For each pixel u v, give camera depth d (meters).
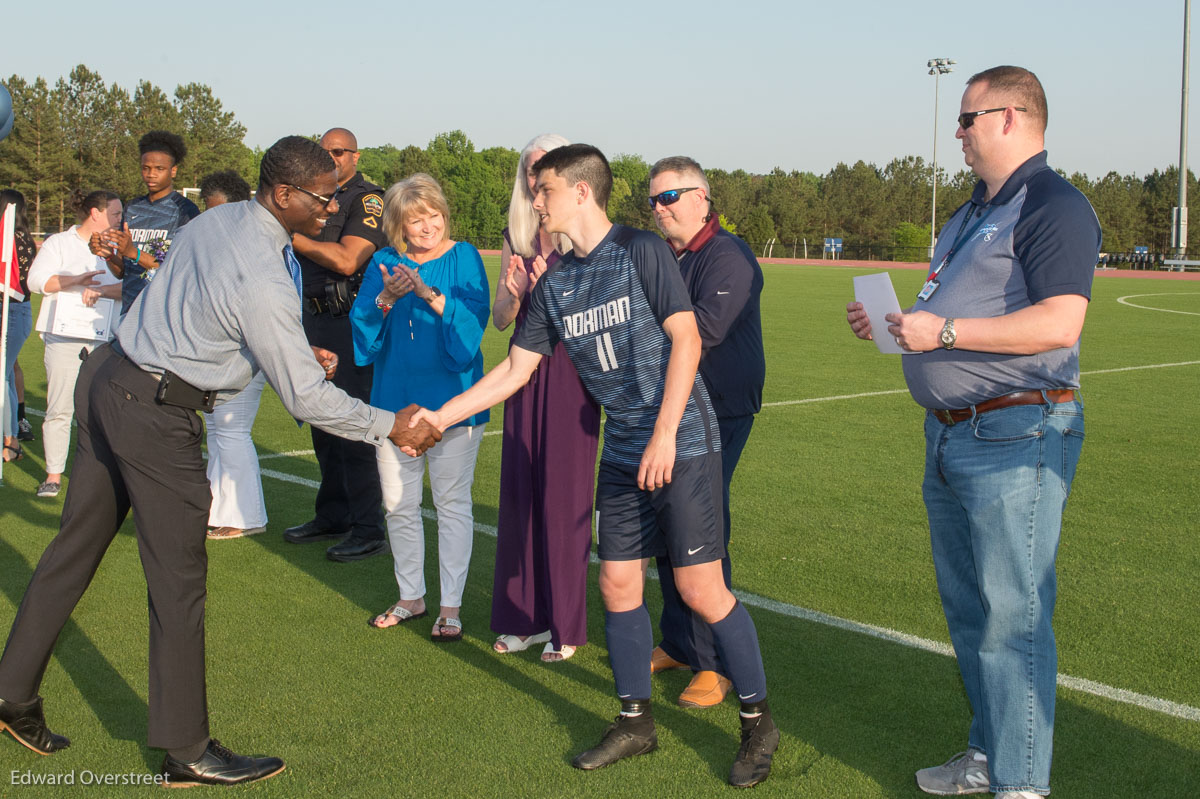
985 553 2.76
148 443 2.78
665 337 2.89
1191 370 12.00
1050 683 2.73
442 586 4.07
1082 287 2.56
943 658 3.84
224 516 5.45
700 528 2.89
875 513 5.84
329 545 5.36
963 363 2.76
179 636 2.85
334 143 5.01
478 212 77.38
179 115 66.38
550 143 3.64
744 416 3.60
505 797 2.84
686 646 3.65
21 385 7.74
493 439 8.03
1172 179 69.56
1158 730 3.25
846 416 8.98
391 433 3.18
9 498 6.07
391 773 2.98
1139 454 7.41
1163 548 5.18
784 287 29.42
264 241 2.83
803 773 3.00
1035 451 2.70
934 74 54.09
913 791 2.91
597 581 4.81
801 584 4.65
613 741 3.06
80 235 6.11
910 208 76.25
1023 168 2.71
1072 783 2.92
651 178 3.57
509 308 3.82
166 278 2.84
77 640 3.97
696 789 2.90
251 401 5.42
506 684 3.65
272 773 2.96
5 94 7.02
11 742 3.17
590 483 3.73
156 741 2.85
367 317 4.07
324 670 3.73
